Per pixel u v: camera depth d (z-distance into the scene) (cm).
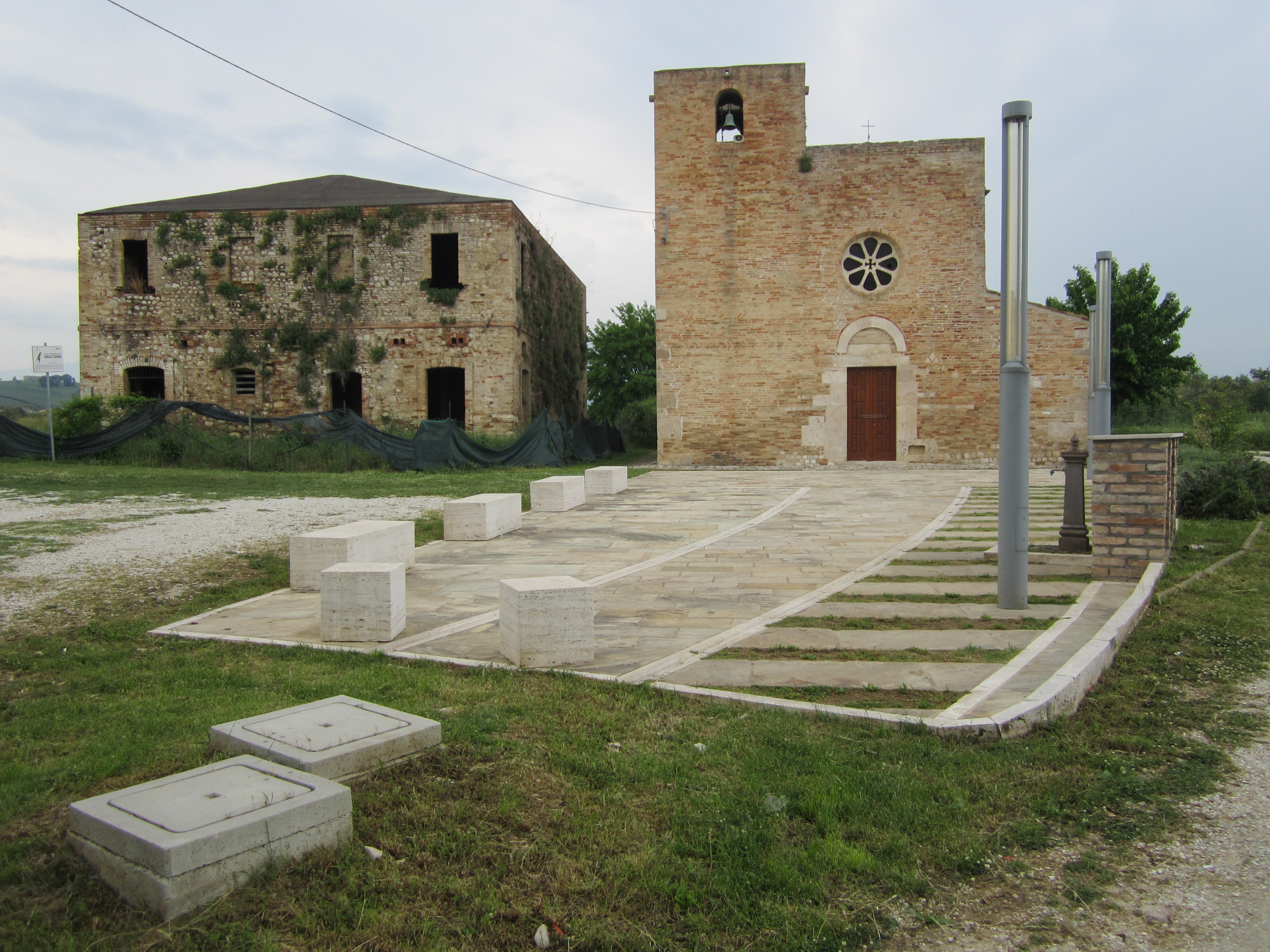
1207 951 251
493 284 2461
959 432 2061
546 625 500
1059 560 773
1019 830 315
